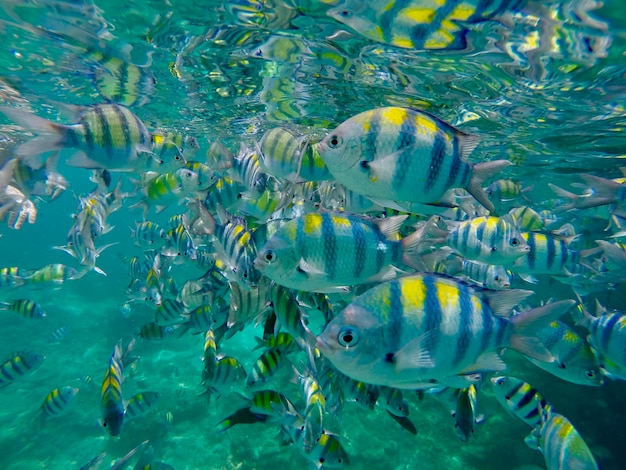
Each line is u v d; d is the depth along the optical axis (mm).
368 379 234
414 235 303
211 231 445
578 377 440
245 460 797
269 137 478
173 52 852
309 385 442
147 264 929
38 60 948
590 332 441
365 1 565
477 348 241
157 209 711
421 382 241
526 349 241
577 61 688
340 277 299
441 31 625
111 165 427
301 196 544
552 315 241
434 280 242
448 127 288
